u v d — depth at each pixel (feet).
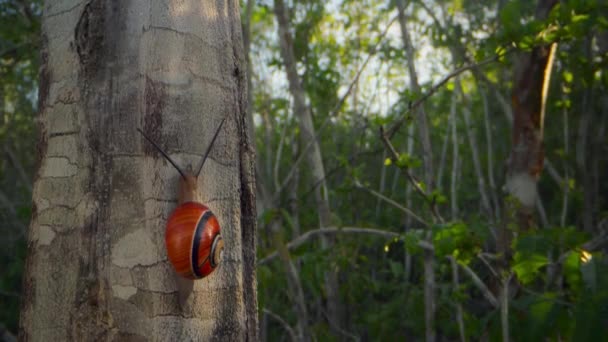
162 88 5.04
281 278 17.89
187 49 5.18
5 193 29.07
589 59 18.76
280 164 29.99
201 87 5.22
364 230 14.75
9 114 26.32
